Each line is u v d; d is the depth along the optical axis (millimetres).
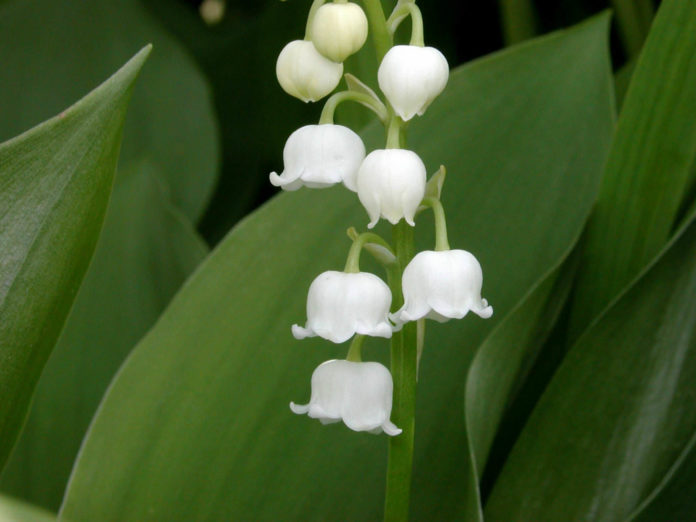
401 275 159
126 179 223
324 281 156
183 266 216
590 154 196
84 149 161
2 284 162
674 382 181
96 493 177
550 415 183
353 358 160
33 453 199
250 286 188
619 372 181
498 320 190
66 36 286
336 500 180
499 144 195
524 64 198
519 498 184
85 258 167
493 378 181
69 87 280
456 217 192
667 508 173
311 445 182
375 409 159
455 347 190
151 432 181
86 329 210
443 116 194
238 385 184
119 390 183
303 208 192
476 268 155
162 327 187
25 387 170
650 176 189
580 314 198
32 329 165
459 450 185
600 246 194
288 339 186
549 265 192
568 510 183
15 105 278
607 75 198
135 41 283
